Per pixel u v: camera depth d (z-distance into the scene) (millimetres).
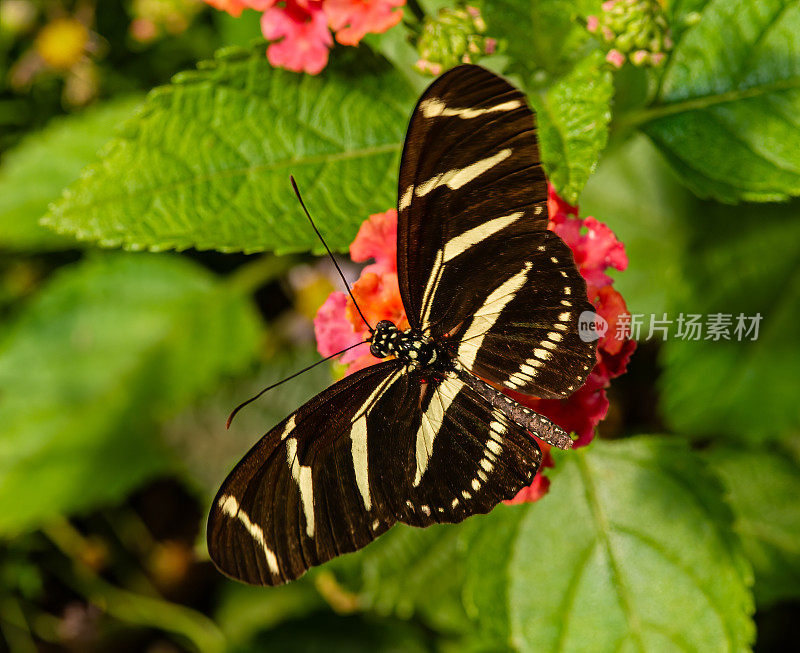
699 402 462
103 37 564
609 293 400
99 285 503
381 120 424
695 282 468
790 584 465
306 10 417
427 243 393
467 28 414
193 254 517
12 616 555
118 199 417
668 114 422
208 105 421
